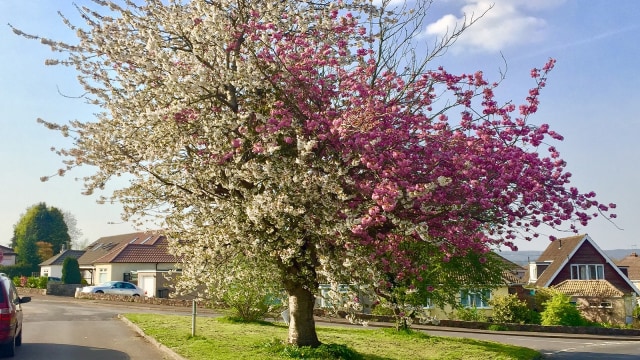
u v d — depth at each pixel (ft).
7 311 47.01
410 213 44.29
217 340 58.85
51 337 63.72
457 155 42.88
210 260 47.70
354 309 46.98
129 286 152.87
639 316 155.02
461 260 86.33
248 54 47.93
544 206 42.57
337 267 45.16
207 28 45.78
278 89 45.42
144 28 48.21
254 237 45.24
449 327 119.34
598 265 172.65
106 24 48.91
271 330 74.13
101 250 217.56
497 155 43.42
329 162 42.86
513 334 111.14
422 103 48.24
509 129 45.34
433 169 42.75
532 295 151.43
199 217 50.70
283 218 43.21
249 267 50.39
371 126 42.86
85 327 74.69
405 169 40.91
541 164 44.45
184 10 49.73
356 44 51.90
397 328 82.89
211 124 45.06
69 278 191.62
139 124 45.32
